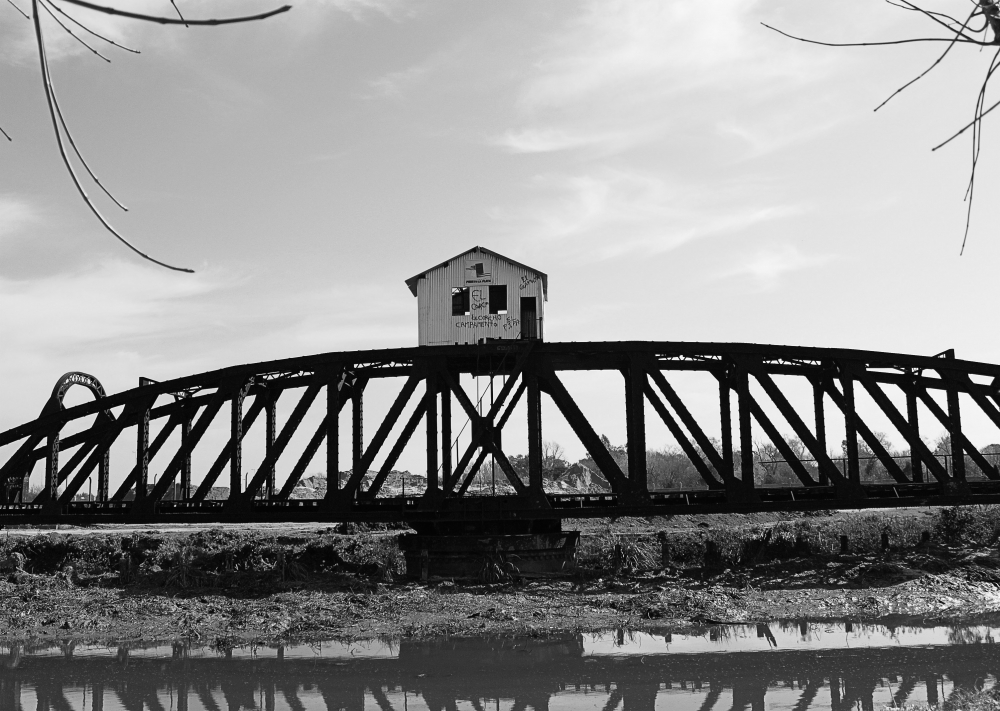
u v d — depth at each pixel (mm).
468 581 34406
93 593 33281
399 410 34656
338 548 38062
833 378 36656
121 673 22922
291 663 23734
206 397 38125
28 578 35188
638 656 24078
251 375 35906
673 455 115250
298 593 32469
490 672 22516
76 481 37094
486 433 34812
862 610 30328
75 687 21641
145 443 36500
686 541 40281
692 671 22484
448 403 36625
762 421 35594
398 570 37281
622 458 111000
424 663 23516
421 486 75625
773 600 31766
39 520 36469
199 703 20266
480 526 36062
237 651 25219
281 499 35594
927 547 40438
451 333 36344
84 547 37688
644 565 38281
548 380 35156
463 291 36656
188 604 31188
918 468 39094
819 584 34469
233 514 34781
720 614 29672
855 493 35031
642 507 34219
